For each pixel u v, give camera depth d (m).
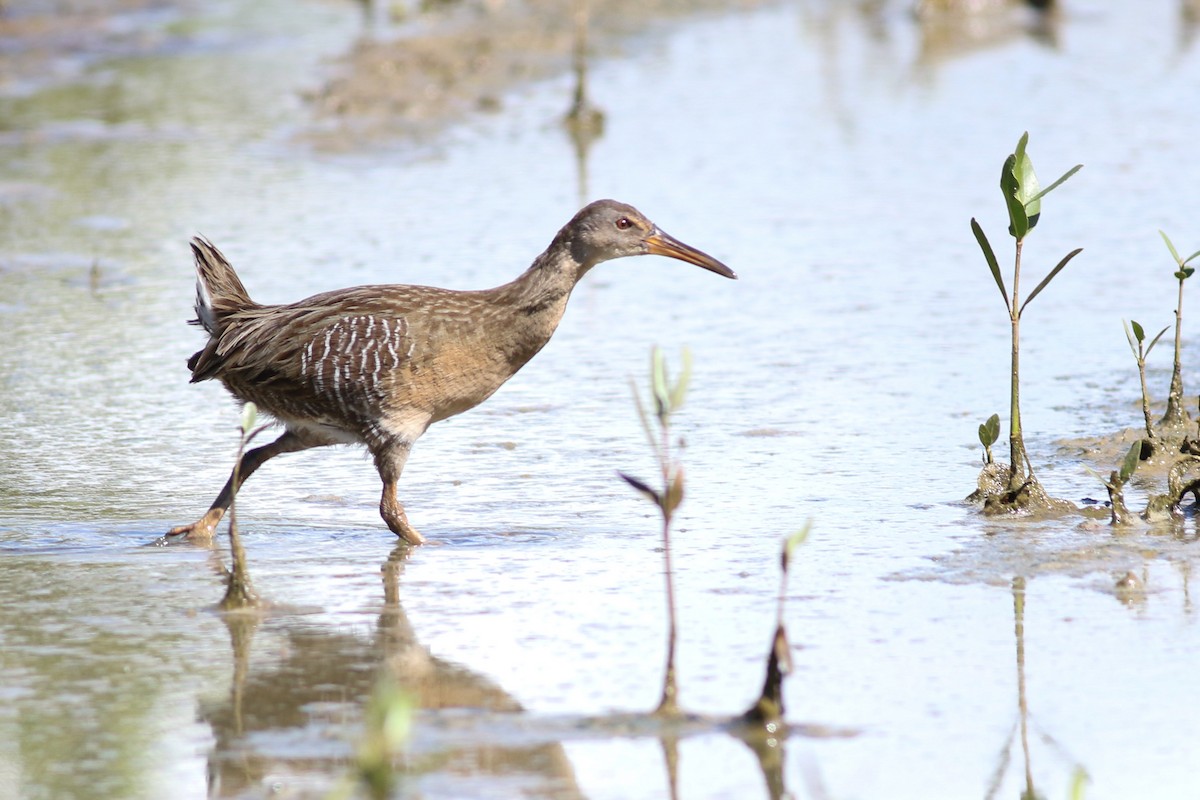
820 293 17.62
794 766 7.98
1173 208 20.11
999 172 22.06
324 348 11.56
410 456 13.40
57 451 13.38
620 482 12.59
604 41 30.33
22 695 8.84
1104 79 27.20
